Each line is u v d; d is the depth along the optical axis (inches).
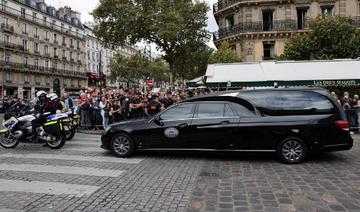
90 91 711.7
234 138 340.8
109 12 1369.3
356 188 243.1
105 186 251.4
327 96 336.2
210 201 216.2
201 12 1386.6
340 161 338.6
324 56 1019.3
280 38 1244.5
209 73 684.7
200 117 351.9
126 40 1459.2
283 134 329.7
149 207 206.2
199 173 289.7
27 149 411.8
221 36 1390.3
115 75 2765.7
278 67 668.7
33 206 209.6
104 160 346.0
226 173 289.6
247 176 279.3
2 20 2151.8
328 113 331.6
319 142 327.3
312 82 641.0
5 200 221.3
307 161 339.9
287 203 211.6
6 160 345.1
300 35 1190.3
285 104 338.0
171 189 242.5
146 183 259.0
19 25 2292.1
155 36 1374.3
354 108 567.5
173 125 354.0
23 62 2332.7
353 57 1031.0
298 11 1255.5
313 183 257.0
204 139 347.6
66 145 441.7
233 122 342.0
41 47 2507.4
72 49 2881.4
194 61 1553.9
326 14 1211.2
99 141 478.0
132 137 361.4
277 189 241.6
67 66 2817.4
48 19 2608.3
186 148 352.2
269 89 348.2
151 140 358.0
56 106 430.0
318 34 1057.5
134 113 589.0
